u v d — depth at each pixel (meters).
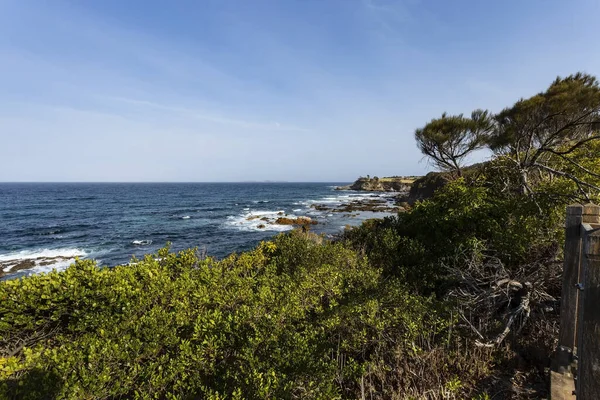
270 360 3.19
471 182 8.66
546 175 8.20
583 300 1.96
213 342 3.46
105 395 2.94
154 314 3.92
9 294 3.81
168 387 3.22
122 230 26.08
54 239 22.59
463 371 3.38
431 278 5.82
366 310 4.06
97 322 3.85
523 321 4.07
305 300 4.50
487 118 9.54
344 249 7.41
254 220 31.55
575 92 6.93
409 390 3.10
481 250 5.64
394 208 38.06
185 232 24.94
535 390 3.06
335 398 2.80
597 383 1.88
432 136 9.79
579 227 2.74
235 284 5.15
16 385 2.92
